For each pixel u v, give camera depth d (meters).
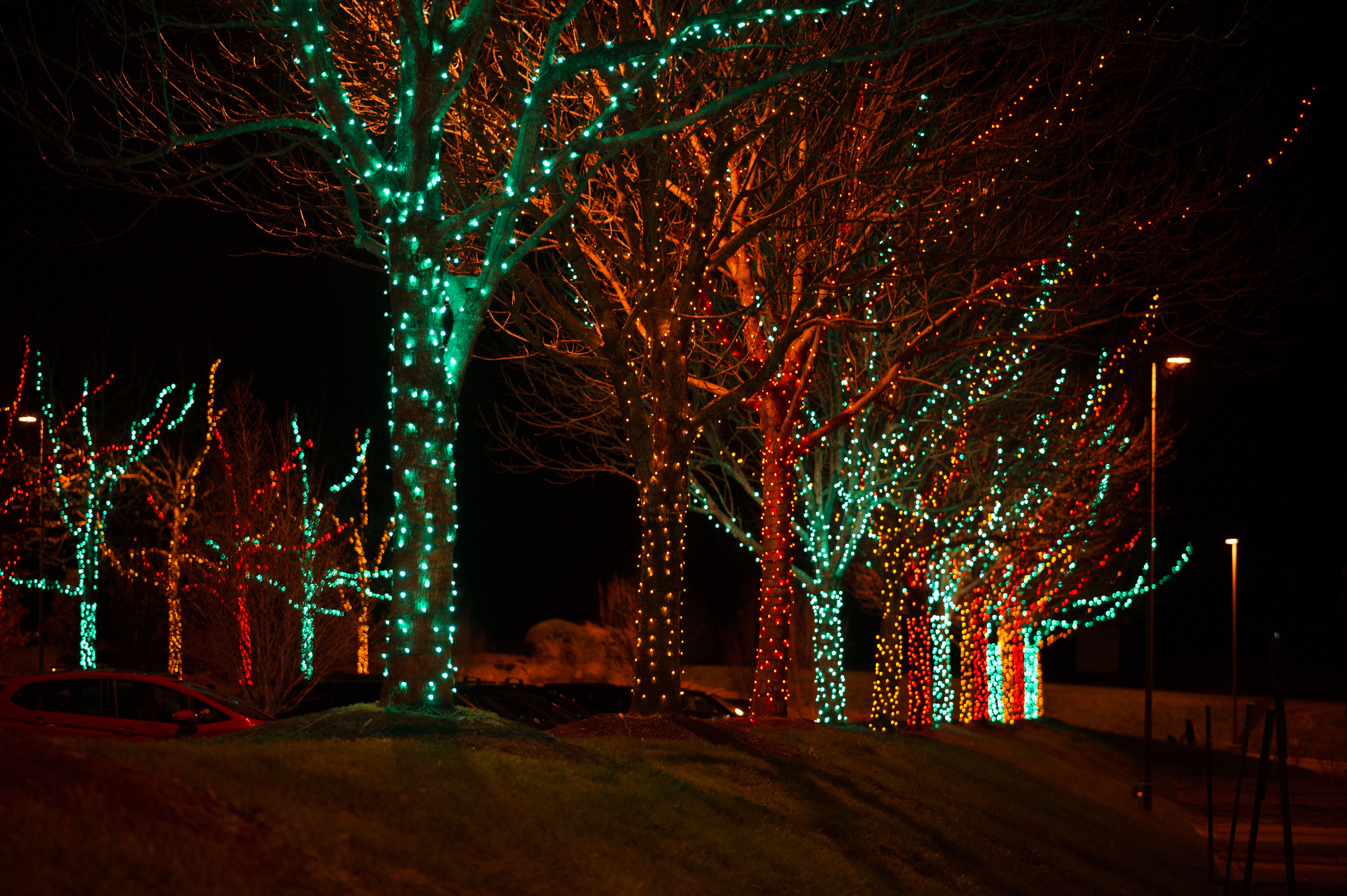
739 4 11.80
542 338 17.17
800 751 14.73
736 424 24.67
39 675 15.05
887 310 20.78
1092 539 36.62
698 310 16.89
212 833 5.83
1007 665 41.19
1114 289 18.86
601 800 8.89
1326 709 55.97
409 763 8.10
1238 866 20.92
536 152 13.76
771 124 14.27
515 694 19.48
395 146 10.59
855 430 22.34
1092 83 15.43
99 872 4.88
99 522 34.78
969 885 11.70
